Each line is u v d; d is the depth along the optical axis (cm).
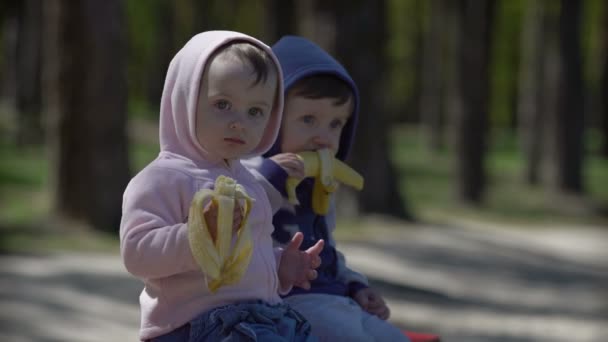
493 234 1970
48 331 978
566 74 2609
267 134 343
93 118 1644
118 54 1658
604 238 2047
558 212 2434
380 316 408
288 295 381
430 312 1180
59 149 1659
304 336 329
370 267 1448
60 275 1262
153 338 325
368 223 1858
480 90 2442
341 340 362
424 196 2562
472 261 1603
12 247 1462
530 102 3006
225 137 319
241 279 325
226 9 4838
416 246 1675
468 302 1262
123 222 316
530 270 1570
